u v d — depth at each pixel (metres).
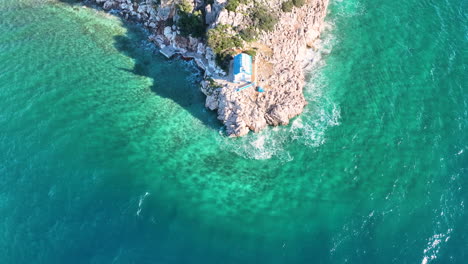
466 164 56.12
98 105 62.34
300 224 49.75
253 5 65.38
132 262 45.50
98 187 52.06
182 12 67.62
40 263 45.88
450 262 46.47
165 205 50.69
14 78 65.19
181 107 63.31
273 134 59.84
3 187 52.22
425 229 49.28
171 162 56.00
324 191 53.31
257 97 59.56
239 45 63.06
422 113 62.31
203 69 67.56
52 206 50.31
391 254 47.03
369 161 56.47
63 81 65.31
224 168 55.78
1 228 48.53
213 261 45.94
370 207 51.38
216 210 50.75
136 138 58.59
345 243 47.88
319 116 62.16
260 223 49.69
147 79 67.06
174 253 46.44
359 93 65.31
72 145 56.59
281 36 65.94
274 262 46.09
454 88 65.81
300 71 64.44
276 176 55.12
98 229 48.16
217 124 61.22
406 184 53.81
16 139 57.19
